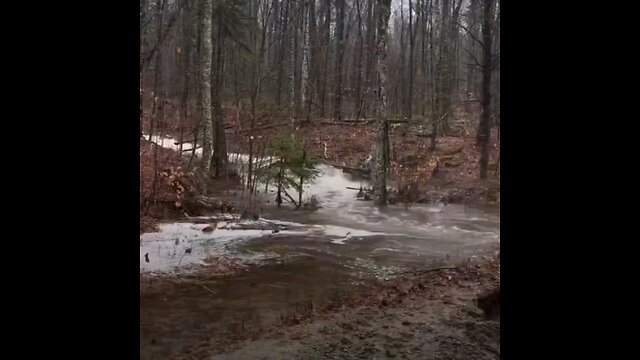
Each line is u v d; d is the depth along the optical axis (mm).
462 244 9766
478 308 5680
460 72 34469
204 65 14531
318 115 27641
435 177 18188
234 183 16141
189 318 5508
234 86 24406
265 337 4871
